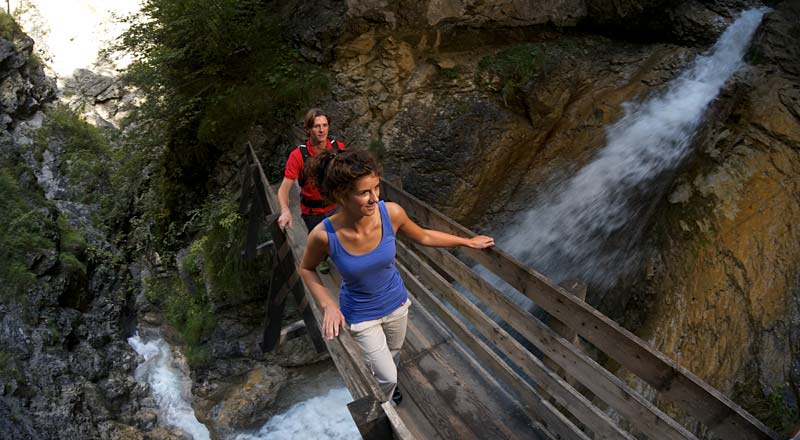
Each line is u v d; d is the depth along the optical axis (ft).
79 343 28.17
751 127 22.40
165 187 32.91
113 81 40.37
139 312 32.42
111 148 37.81
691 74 25.80
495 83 26.66
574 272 25.25
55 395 24.59
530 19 28.25
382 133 26.55
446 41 27.45
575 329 8.43
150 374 28.94
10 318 26.27
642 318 21.91
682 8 27.35
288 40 28.25
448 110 26.37
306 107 27.04
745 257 19.45
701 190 22.22
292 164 13.37
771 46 23.71
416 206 14.52
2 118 35.17
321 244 7.61
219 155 29.84
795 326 17.16
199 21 26.45
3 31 37.17
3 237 28.76
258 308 27.91
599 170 25.91
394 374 8.83
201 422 26.00
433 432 9.81
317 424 25.09
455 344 12.09
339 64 27.43
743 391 17.16
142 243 34.40
